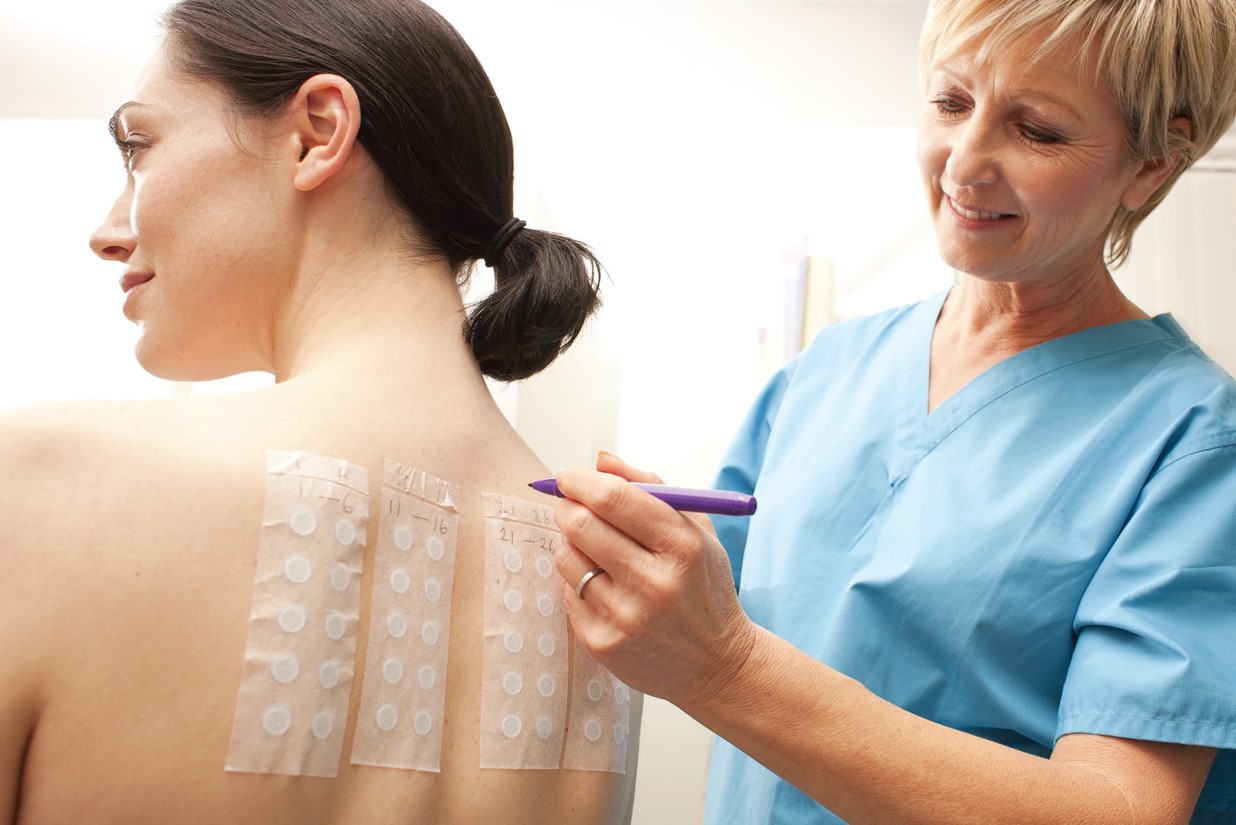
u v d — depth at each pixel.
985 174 0.84
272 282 0.65
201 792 0.46
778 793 0.92
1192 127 0.87
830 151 1.94
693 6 2.05
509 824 0.59
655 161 1.99
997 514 0.89
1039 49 0.79
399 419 0.59
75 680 0.45
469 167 0.68
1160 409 0.89
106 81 2.08
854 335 1.17
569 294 0.69
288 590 0.50
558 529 0.66
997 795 0.66
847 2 2.03
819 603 0.98
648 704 1.69
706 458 1.84
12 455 0.46
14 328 1.95
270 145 0.63
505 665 0.60
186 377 0.70
